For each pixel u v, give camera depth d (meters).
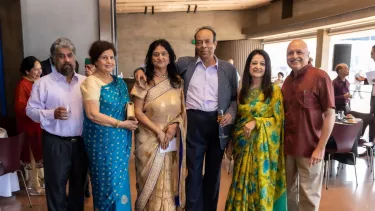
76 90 2.28
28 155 3.45
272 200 2.51
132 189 3.63
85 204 3.27
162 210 2.44
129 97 2.35
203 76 2.51
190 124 2.52
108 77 2.22
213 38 2.46
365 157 5.03
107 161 2.15
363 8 6.11
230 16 11.60
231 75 2.57
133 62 11.34
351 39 8.75
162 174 2.42
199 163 2.58
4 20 3.77
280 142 2.52
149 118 2.37
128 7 9.85
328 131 2.33
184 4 10.02
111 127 2.13
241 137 2.51
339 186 3.87
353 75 8.47
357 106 7.65
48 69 3.49
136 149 2.42
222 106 2.51
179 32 11.44
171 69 2.42
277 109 2.47
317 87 2.35
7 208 3.21
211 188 2.69
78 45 3.72
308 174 2.46
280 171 2.53
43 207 3.24
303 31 8.59
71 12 3.67
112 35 3.77
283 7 9.38
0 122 3.68
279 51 11.02
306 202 2.50
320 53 8.09
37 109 2.22
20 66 3.51
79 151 2.33
